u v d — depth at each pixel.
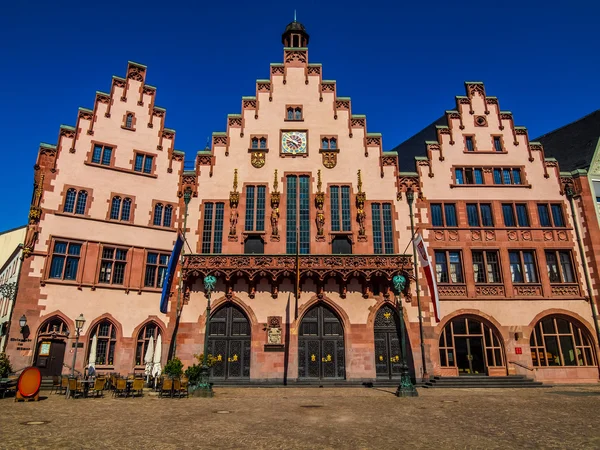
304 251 32.81
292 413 16.45
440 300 31.72
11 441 11.23
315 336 31.09
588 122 37.97
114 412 16.33
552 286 32.31
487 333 31.59
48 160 29.73
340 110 36.12
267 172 34.44
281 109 35.97
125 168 31.97
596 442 11.53
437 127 35.59
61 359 27.42
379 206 33.97
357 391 25.66
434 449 10.76
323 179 34.41
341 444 11.21
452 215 33.94
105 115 32.22
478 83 36.75
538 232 33.47
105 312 29.02
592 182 34.31
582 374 30.69
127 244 30.73
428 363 30.42
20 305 26.98
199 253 32.19
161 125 34.09
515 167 34.91
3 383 20.17
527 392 24.81
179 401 20.05
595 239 32.81
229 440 11.62
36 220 28.48
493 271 32.84
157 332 30.59
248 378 30.16
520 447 11.01
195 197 33.59
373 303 31.47
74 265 29.09
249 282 31.47
